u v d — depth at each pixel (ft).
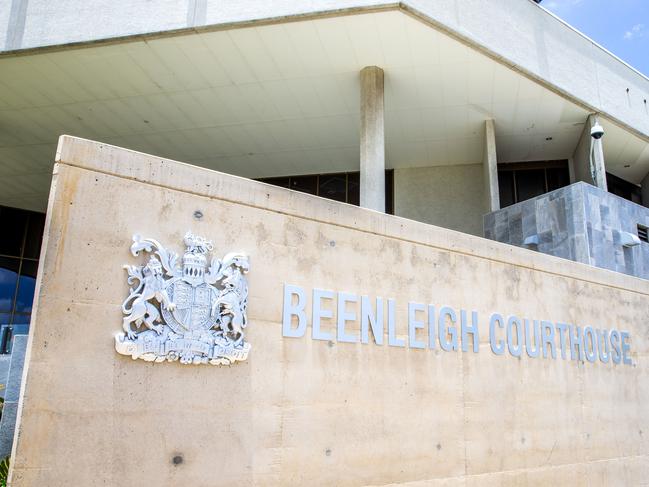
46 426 14.94
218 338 18.30
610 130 51.06
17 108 44.55
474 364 26.37
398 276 24.43
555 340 30.83
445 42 36.88
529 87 43.01
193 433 17.29
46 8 36.52
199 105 44.37
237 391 18.49
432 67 39.78
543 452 28.25
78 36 35.65
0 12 37.17
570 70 45.32
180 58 37.70
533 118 48.11
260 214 20.44
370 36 35.99
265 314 19.76
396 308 23.99
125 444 16.03
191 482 16.94
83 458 15.33
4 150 52.31
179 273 17.93
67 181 16.47
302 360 20.40
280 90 42.14
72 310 15.88
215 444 17.66
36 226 69.00
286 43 36.40
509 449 26.66
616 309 35.78
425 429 23.58
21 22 36.63
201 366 17.88
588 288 34.14
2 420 22.95
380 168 38.68
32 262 67.77
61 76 39.78
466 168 57.16
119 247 17.01
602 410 32.37
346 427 21.06
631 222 45.98
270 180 60.49
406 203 57.31
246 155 54.24
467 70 40.42
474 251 27.96
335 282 22.17
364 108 39.29
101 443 15.66
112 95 42.65
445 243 26.68
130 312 16.70
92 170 16.94
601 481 30.89
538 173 58.29
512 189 58.29
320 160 55.26
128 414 16.24
